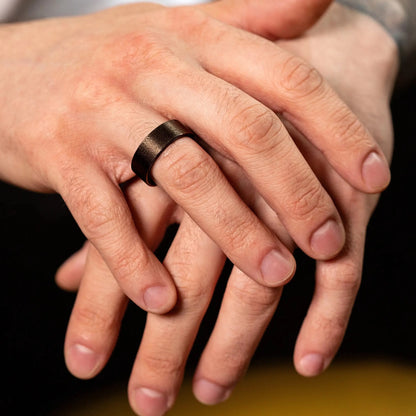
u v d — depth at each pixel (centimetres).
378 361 57
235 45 41
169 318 41
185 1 56
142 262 39
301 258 59
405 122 67
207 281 41
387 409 53
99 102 41
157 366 41
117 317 42
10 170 44
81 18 47
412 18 48
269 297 40
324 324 41
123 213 40
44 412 55
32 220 58
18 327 59
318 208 38
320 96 40
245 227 38
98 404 55
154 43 42
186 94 39
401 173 68
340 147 40
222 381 41
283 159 38
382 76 46
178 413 52
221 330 41
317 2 43
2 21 56
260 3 44
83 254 47
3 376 56
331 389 54
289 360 57
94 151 41
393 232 67
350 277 41
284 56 41
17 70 44
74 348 42
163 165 38
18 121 43
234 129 38
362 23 48
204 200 38
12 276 60
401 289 64
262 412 52
